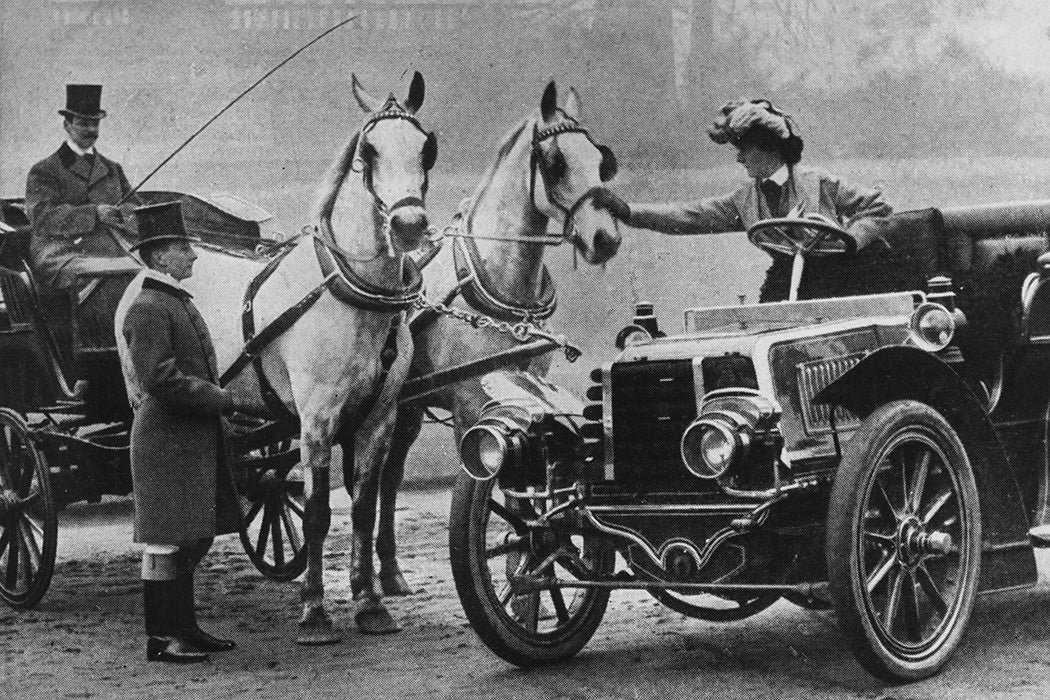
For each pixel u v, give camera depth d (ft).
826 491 16.58
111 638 20.85
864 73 42.93
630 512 16.94
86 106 26.71
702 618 19.03
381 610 20.65
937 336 16.84
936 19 43.37
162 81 37.04
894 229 19.69
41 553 23.35
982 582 16.93
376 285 19.99
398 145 19.51
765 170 23.91
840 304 18.92
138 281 22.02
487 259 22.93
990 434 17.19
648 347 17.58
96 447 23.32
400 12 38.68
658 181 41.16
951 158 43.47
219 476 19.70
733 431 15.46
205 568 27.37
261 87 37.58
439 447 43.75
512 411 17.67
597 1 40.57
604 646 18.99
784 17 42.27
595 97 40.81
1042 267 18.92
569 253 40.91
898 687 15.90
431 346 23.32
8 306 25.40
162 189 36.99
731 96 41.81
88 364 24.20
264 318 20.83
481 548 17.29
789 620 20.48
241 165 37.45
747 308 19.58
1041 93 43.45
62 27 36.55
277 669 18.26
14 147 36.14
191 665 18.71
